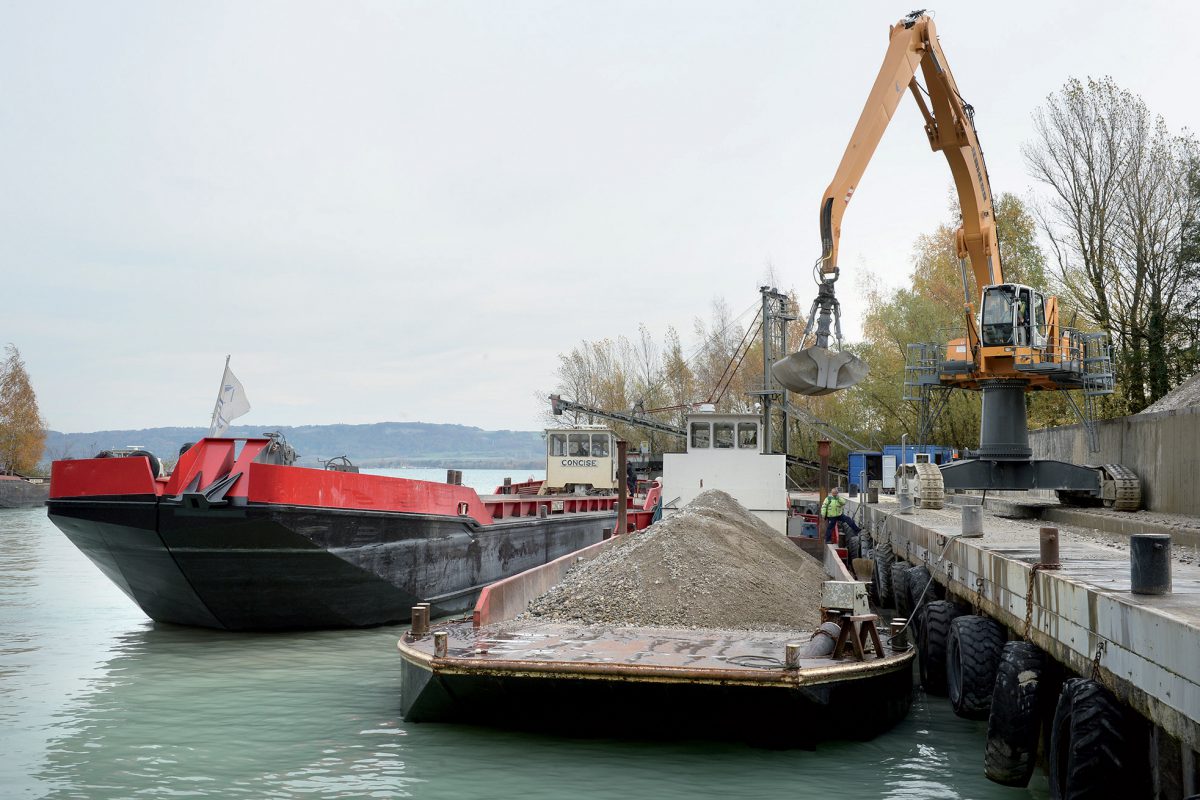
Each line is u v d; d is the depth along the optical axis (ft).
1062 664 26.53
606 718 29.35
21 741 31.22
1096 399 104.94
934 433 144.87
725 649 31.86
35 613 61.36
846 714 28.99
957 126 65.77
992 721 26.78
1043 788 26.43
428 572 55.98
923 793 25.88
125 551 48.98
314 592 50.24
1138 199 101.14
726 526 47.80
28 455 236.02
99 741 31.19
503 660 28.84
